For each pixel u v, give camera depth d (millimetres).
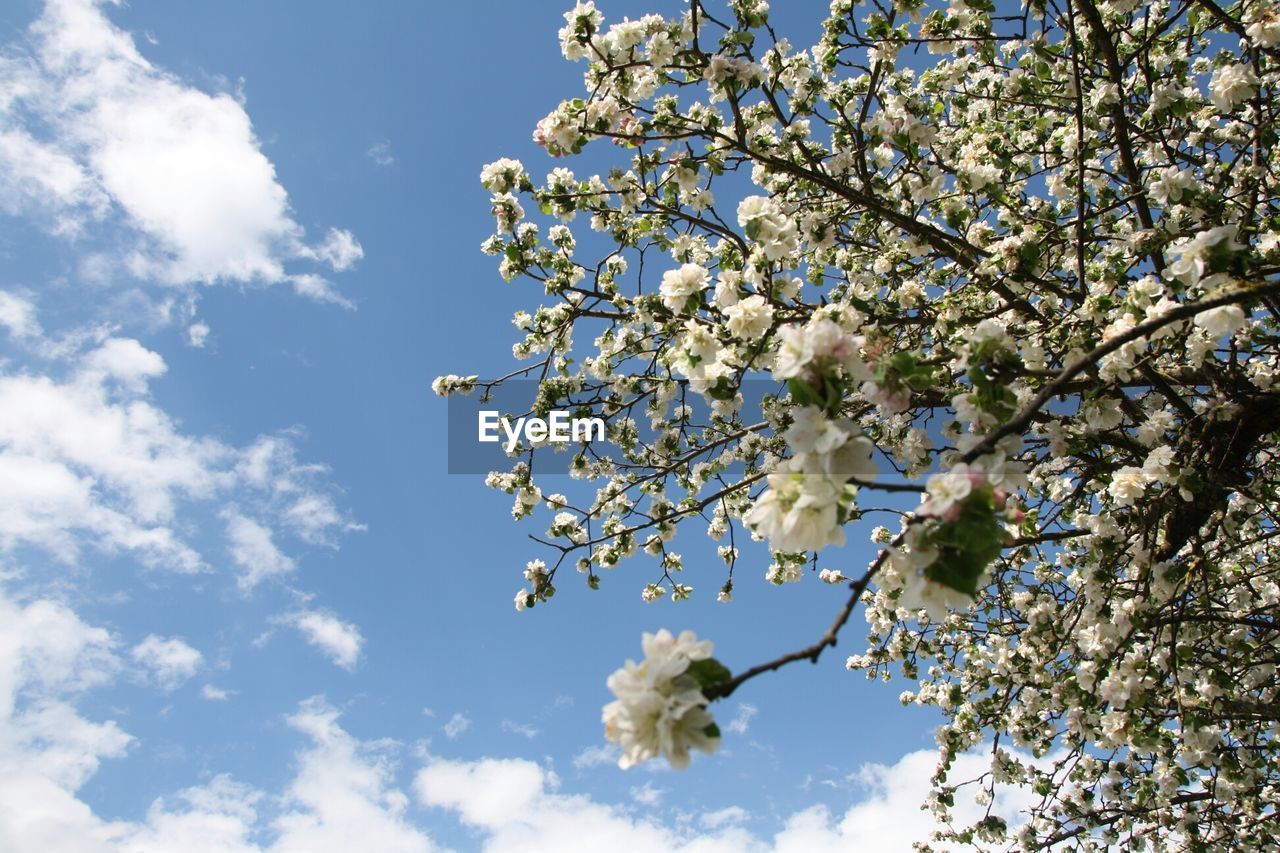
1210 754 5258
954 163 6777
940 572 2242
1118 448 4977
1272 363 5238
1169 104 5109
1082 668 4809
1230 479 4582
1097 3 5531
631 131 5445
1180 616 4363
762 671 2072
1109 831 6043
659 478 6527
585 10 5215
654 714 2012
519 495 6852
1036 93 6316
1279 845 5559
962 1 5422
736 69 5098
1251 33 4586
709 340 4145
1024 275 5043
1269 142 5422
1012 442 2773
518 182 5875
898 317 5410
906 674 7656
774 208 4254
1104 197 5988
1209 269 3488
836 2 5770
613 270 7023
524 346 6859
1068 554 6398
